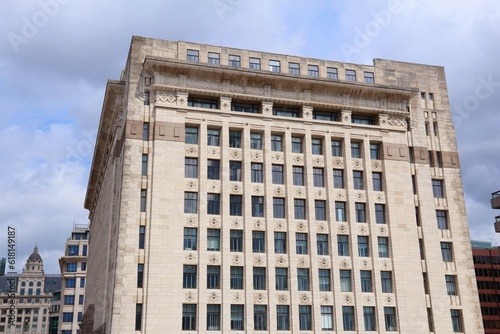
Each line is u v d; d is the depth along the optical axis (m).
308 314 52.50
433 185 62.62
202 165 53.94
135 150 52.28
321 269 54.44
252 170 55.91
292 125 58.22
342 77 62.84
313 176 57.66
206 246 51.34
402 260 56.75
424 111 65.06
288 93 59.16
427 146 63.62
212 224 52.31
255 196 54.97
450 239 60.72
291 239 54.12
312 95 59.88
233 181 54.66
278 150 57.81
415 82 65.88
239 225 53.12
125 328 46.75
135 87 54.50
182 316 48.66
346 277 54.97
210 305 49.91
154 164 52.12
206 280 50.25
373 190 58.94
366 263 55.75
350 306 53.91
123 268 48.34
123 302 47.38
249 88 57.94
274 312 51.12
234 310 50.41
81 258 125.94
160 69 55.06
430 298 57.06
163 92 54.78
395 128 61.56
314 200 56.59
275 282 52.31
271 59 60.78
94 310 69.62
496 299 129.12
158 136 53.09
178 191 52.16
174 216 51.22
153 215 50.50
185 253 50.50
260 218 54.06
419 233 59.22
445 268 59.41
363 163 59.62
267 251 52.91
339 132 59.62
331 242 55.34
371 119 62.31
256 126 56.97
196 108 55.41
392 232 57.50
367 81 63.75
